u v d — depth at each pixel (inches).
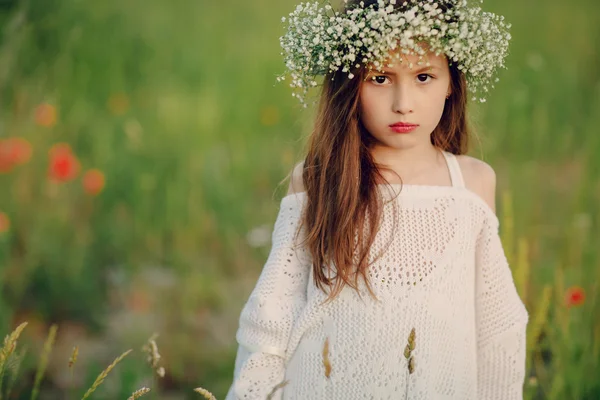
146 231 183.2
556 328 104.2
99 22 272.1
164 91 253.1
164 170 191.6
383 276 79.4
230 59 273.7
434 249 80.4
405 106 76.4
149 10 319.3
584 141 207.3
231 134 233.9
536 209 177.0
